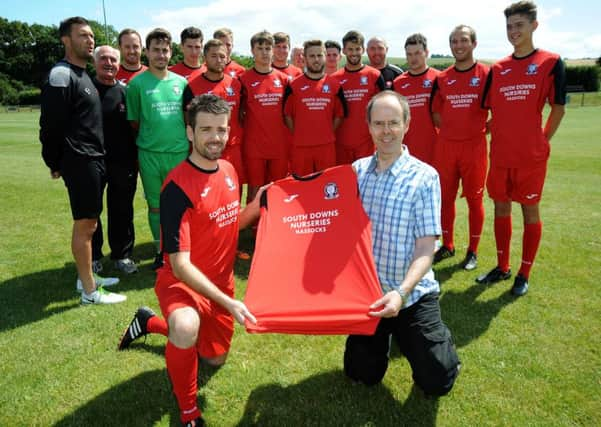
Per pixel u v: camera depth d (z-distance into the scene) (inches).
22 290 195.5
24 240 261.1
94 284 184.4
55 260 231.0
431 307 120.9
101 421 117.8
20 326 164.4
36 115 1686.8
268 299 111.5
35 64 3617.1
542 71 176.7
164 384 132.2
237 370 139.5
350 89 248.8
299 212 123.8
